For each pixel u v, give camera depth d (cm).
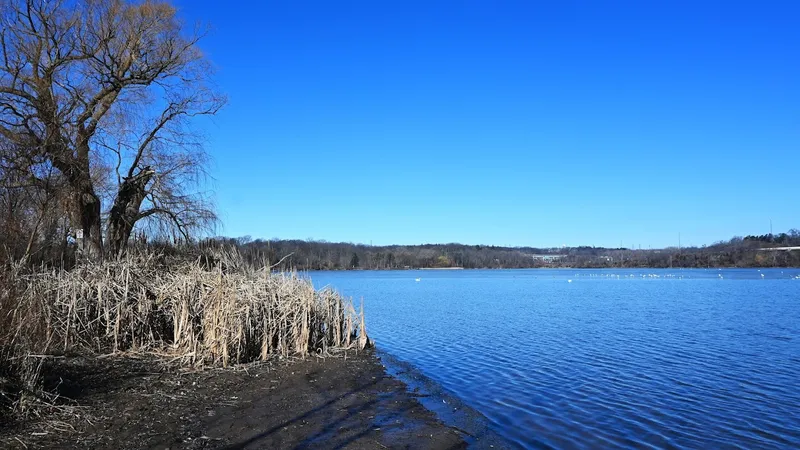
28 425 774
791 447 899
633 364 1595
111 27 2280
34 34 2069
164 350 1360
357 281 8838
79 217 2009
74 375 1048
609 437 930
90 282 1419
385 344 1967
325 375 1262
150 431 791
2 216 1461
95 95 2227
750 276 10400
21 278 1001
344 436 834
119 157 2348
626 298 4684
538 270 18325
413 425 917
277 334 1469
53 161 1945
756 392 1259
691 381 1371
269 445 773
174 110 2478
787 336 2208
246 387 1094
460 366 1543
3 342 819
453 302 4134
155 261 1777
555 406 1120
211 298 1341
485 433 905
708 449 883
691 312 3300
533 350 1839
